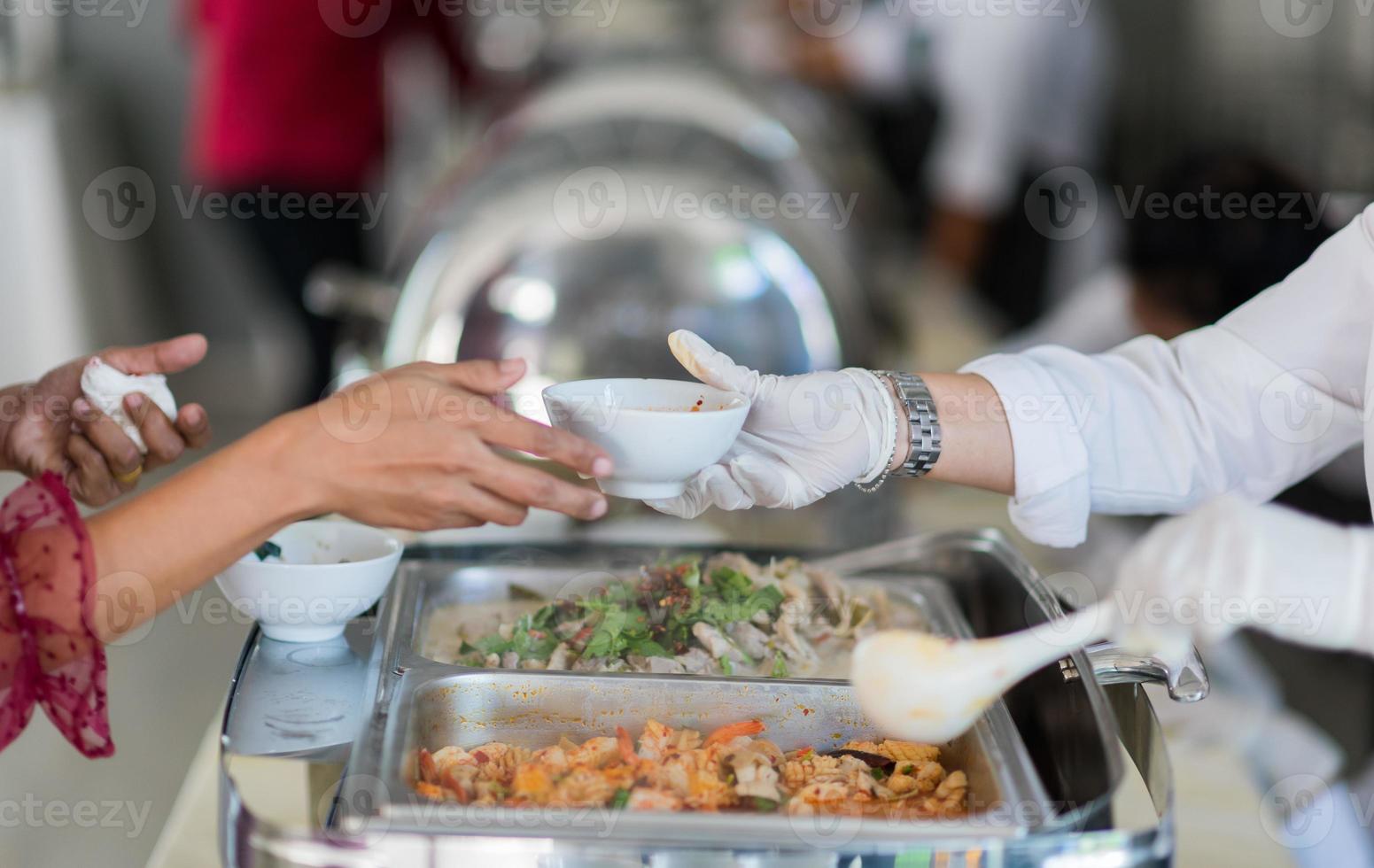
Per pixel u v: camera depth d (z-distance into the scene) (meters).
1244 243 1.61
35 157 3.15
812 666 0.98
